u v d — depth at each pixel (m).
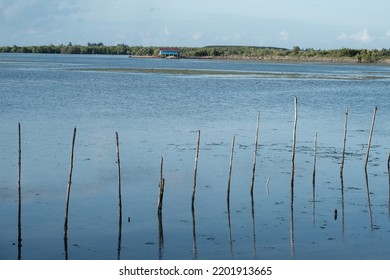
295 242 32.56
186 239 33.09
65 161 50.28
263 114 81.31
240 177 45.69
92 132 64.75
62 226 34.97
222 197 40.91
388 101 100.00
